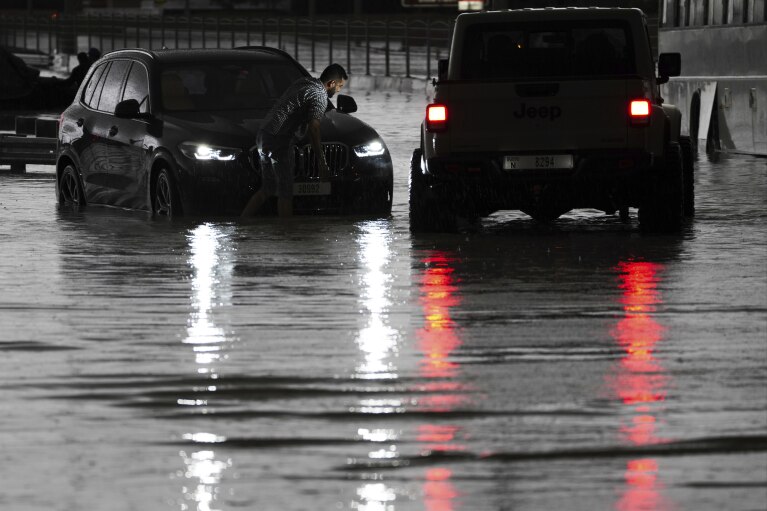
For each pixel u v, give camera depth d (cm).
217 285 3209
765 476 1708
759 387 2180
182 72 4797
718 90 7631
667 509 1581
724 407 2052
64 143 5097
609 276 3338
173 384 2206
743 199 5172
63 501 1614
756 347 2488
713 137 7700
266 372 2289
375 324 2719
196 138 4544
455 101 4125
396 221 4516
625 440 1870
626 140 4109
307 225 4381
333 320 2764
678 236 4128
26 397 2119
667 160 4150
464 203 4300
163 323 2733
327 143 4619
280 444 1853
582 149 4119
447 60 4756
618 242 3997
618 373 2281
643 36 4306
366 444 1853
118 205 4847
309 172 4612
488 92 4112
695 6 7950
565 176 4128
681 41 8156
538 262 3588
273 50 4962
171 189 4569
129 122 4784
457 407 2053
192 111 4712
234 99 4769
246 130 4578
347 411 2031
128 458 1788
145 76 4800
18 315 2825
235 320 2764
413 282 3253
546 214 4634
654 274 3366
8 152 6303
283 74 4869
